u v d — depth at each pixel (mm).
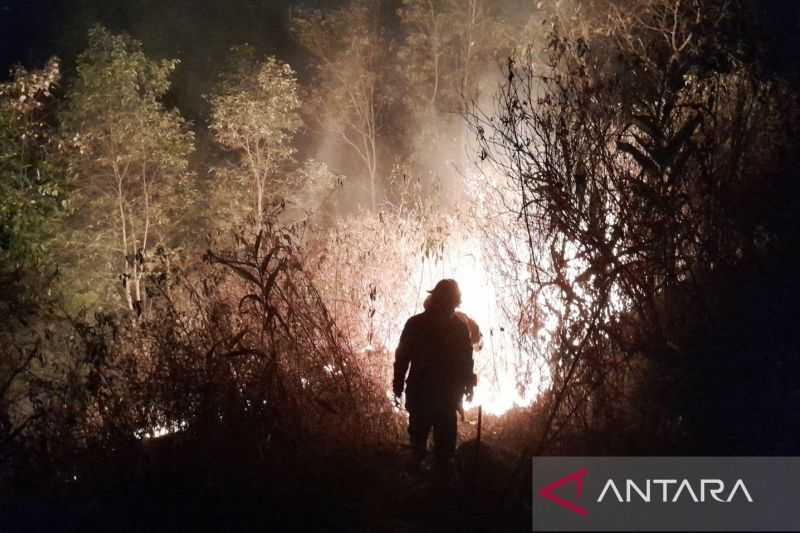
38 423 7578
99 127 17938
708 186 7891
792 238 8250
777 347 7238
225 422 6863
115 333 8055
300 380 7438
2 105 16672
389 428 7828
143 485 6711
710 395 6867
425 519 6176
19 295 13500
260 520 6281
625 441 6453
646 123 7824
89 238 17359
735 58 9141
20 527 6598
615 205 7703
